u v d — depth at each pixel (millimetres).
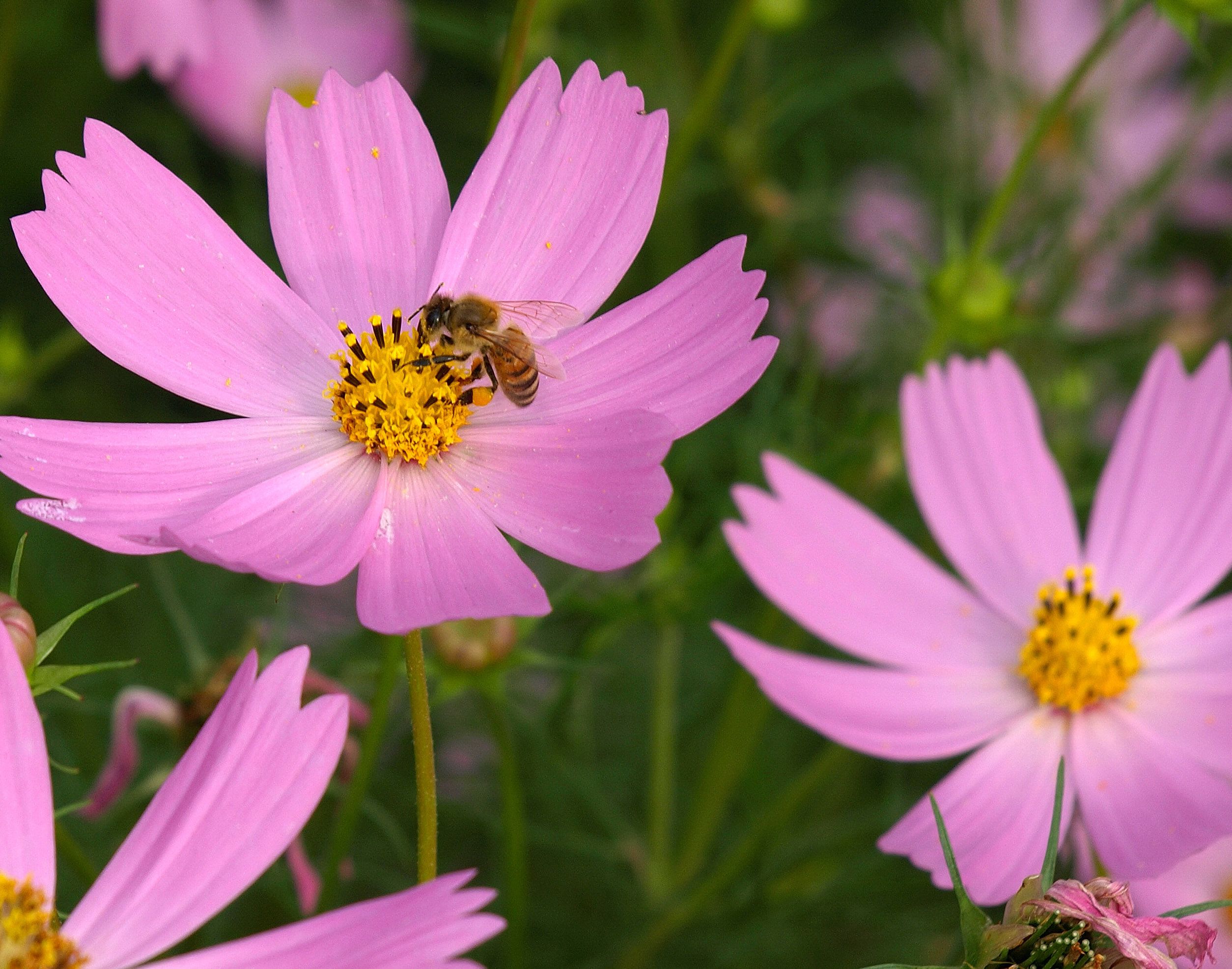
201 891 377
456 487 412
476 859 534
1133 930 389
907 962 517
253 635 457
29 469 396
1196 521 462
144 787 458
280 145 423
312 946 372
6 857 378
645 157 421
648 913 507
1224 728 446
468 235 422
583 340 417
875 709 444
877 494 512
